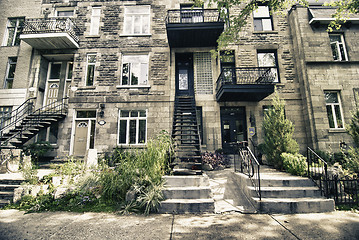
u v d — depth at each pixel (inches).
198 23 370.0
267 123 296.4
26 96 428.8
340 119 371.9
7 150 296.5
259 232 135.2
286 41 420.2
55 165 281.3
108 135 393.1
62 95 452.8
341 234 131.1
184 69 441.1
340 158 323.9
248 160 218.5
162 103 404.5
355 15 393.4
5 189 222.5
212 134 388.8
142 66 429.4
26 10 467.5
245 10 274.7
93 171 235.1
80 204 190.1
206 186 201.5
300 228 141.1
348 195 194.2
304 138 381.4
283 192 188.4
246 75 400.8
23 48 450.0
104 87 414.0
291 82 403.5
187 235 131.2
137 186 187.6
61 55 446.9
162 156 217.0
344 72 381.4
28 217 165.6
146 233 134.4
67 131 398.6
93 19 453.4
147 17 448.5
